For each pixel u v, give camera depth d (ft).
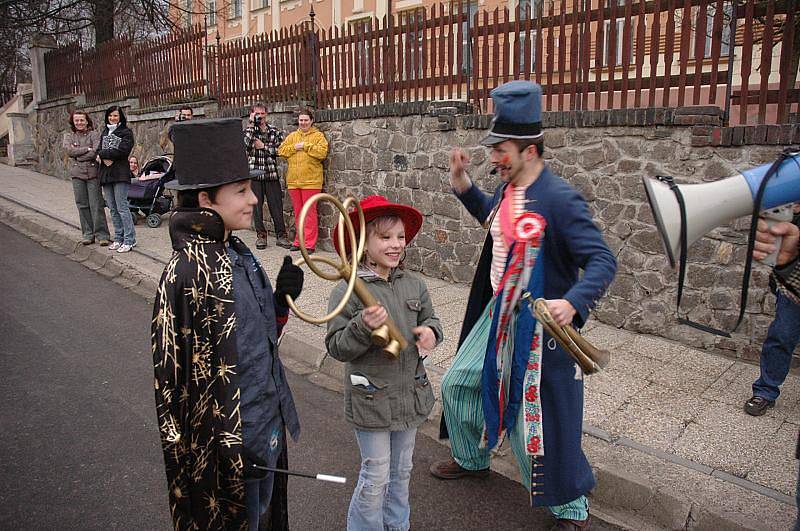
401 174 23.73
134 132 40.86
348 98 26.04
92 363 16.19
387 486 9.03
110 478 11.04
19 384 14.83
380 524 8.71
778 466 11.02
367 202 8.46
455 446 10.82
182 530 6.63
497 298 9.13
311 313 19.24
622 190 17.70
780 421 12.68
